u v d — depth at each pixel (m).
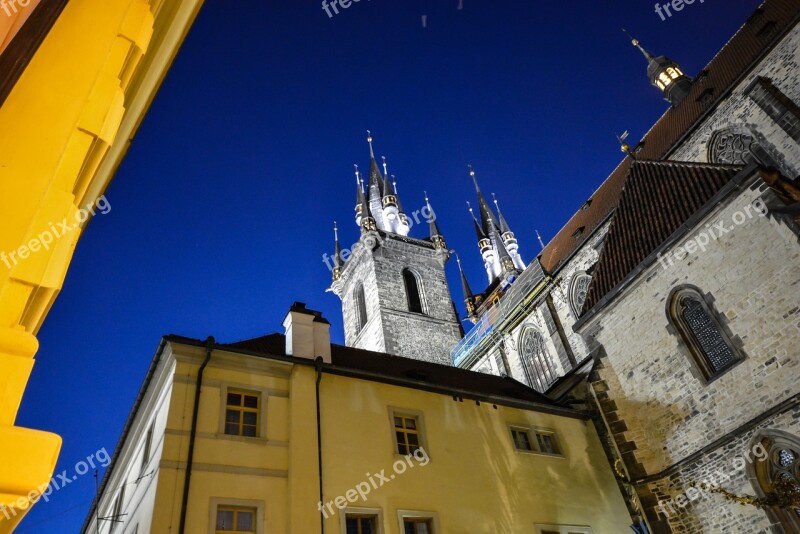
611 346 23.88
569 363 36.19
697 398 20.19
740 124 28.88
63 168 2.13
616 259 25.73
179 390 16.33
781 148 26.64
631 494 21.25
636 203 26.64
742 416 18.69
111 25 2.54
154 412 17.52
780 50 27.33
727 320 19.67
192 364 17.00
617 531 20.42
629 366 22.92
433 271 64.12
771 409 17.78
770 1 33.19
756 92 27.31
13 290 1.93
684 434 20.39
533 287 40.28
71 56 2.33
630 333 23.11
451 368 26.83
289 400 17.80
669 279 21.88
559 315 38.31
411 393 20.19
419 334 56.69
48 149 2.09
